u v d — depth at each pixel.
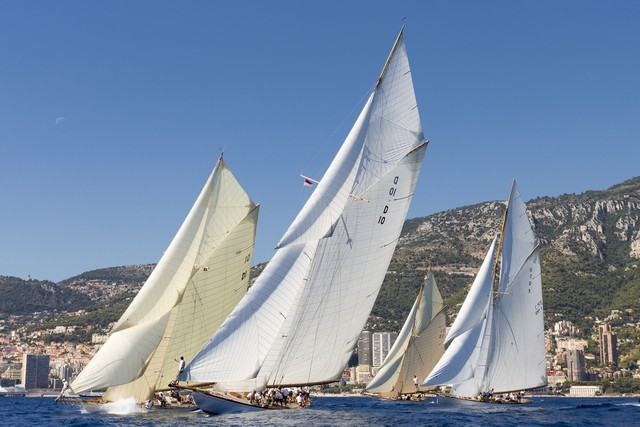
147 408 69.50
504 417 74.44
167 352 69.12
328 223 60.75
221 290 71.50
